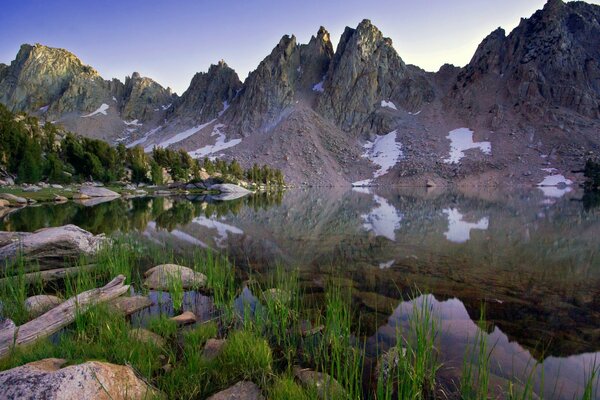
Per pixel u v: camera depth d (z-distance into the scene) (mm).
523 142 175375
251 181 134375
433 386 4797
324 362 5594
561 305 8195
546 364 5520
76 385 3666
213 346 5945
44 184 62188
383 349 5980
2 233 14094
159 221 25984
